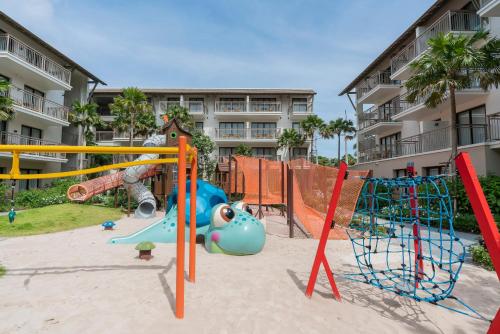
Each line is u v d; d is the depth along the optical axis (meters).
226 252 6.60
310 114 34.00
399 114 19.09
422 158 17.55
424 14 18.06
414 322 3.59
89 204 17.16
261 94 35.28
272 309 3.78
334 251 7.21
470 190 2.99
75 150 3.86
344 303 4.08
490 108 14.37
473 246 6.71
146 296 4.09
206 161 31.14
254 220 6.82
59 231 9.82
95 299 3.98
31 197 17.75
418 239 4.32
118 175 16.73
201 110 34.16
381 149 24.08
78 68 26.03
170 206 9.58
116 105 26.36
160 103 33.41
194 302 3.91
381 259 6.58
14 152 4.00
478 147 13.50
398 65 20.53
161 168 14.89
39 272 5.20
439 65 12.45
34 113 20.14
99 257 6.30
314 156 33.88
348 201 8.52
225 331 3.19
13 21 19.16
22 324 3.28
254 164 11.93
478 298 4.43
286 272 5.38
